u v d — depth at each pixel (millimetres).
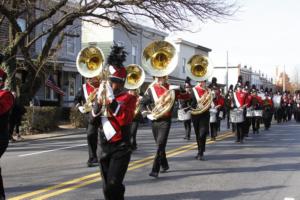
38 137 18156
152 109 9062
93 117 5754
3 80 6801
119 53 5875
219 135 18875
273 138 17781
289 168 10430
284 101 29984
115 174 5613
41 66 19453
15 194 7535
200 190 8016
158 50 9164
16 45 19219
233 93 16203
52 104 29438
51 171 9781
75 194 7570
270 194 7793
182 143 15664
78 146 14844
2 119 6512
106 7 19016
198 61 11719
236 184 8578
